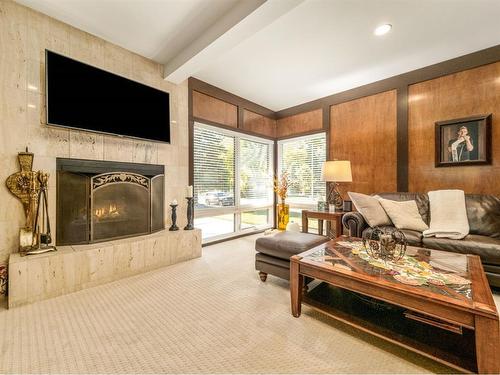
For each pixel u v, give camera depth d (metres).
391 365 1.27
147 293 2.08
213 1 2.02
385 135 3.50
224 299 1.98
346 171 3.40
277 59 2.95
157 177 3.00
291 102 4.50
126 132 2.68
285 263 2.15
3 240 2.00
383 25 2.32
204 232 3.78
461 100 2.89
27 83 2.11
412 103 3.26
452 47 2.70
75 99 2.31
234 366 1.26
